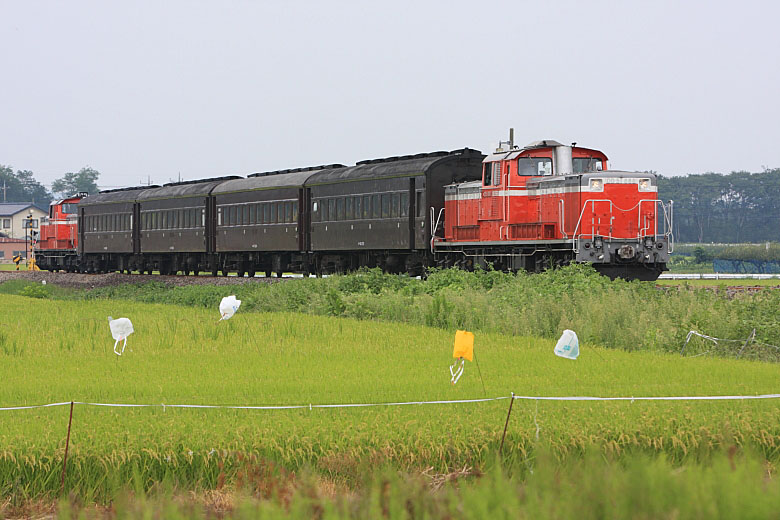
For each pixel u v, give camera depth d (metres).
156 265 101.06
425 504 11.31
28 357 29.39
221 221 87.00
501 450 17.23
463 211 60.75
